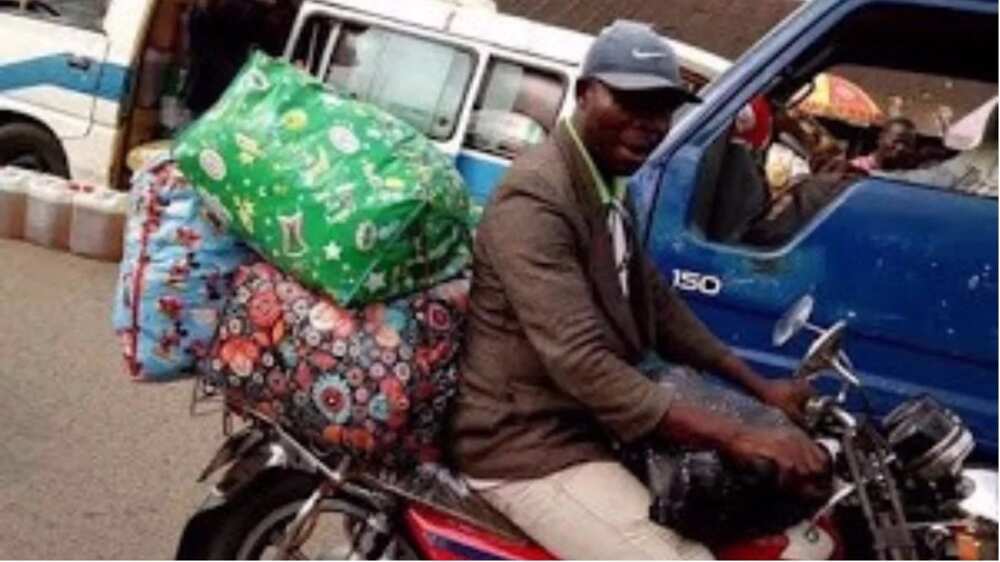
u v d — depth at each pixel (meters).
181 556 2.99
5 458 4.78
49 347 6.20
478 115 7.76
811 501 2.62
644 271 2.92
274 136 2.62
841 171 4.72
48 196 8.01
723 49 12.69
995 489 2.80
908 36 4.55
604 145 2.59
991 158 4.32
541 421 2.67
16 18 8.65
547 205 2.54
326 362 2.59
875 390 4.11
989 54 4.68
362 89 7.99
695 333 3.06
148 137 8.65
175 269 2.69
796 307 3.00
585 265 2.61
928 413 2.79
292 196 2.58
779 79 4.41
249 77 2.72
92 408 5.42
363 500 2.85
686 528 2.57
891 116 5.00
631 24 2.62
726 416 2.62
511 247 2.53
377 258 2.54
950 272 4.05
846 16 4.20
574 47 7.65
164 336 2.72
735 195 4.34
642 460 2.75
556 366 2.51
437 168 2.63
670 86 2.55
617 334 2.69
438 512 2.78
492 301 2.64
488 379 2.66
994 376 4.04
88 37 8.46
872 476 2.64
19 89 8.59
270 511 2.95
